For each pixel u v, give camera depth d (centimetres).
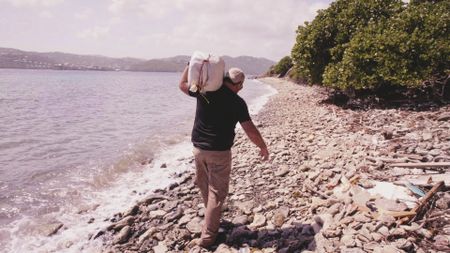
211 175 430
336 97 1848
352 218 445
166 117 1942
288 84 4688
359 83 1407
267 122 1514
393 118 1097
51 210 617
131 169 889
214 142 411
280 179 686
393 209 452
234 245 445
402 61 1295
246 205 569
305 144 941
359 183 560
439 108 1177
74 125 1669
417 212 433
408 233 395
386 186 536
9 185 755
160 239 486
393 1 1714
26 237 512
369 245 379
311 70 1894
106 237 512
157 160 982
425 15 1400
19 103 2842
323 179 623
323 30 1773
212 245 450
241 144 1069
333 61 1803
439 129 863
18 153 1070
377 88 1495
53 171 865
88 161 966
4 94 3866
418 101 1343
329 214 471
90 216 591
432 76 1299
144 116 1998
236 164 835
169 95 3988
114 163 939
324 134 1026
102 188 741
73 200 667
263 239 452
